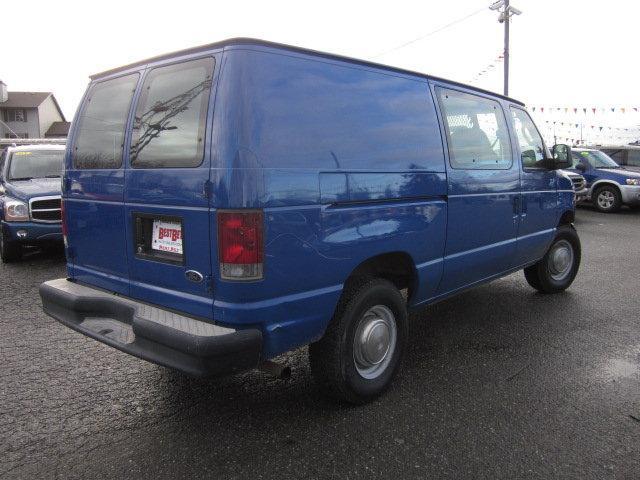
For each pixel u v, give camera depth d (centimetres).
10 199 761
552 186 544
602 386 363
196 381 372
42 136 4944
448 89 404
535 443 293
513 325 493
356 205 315
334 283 306
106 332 315
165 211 293
